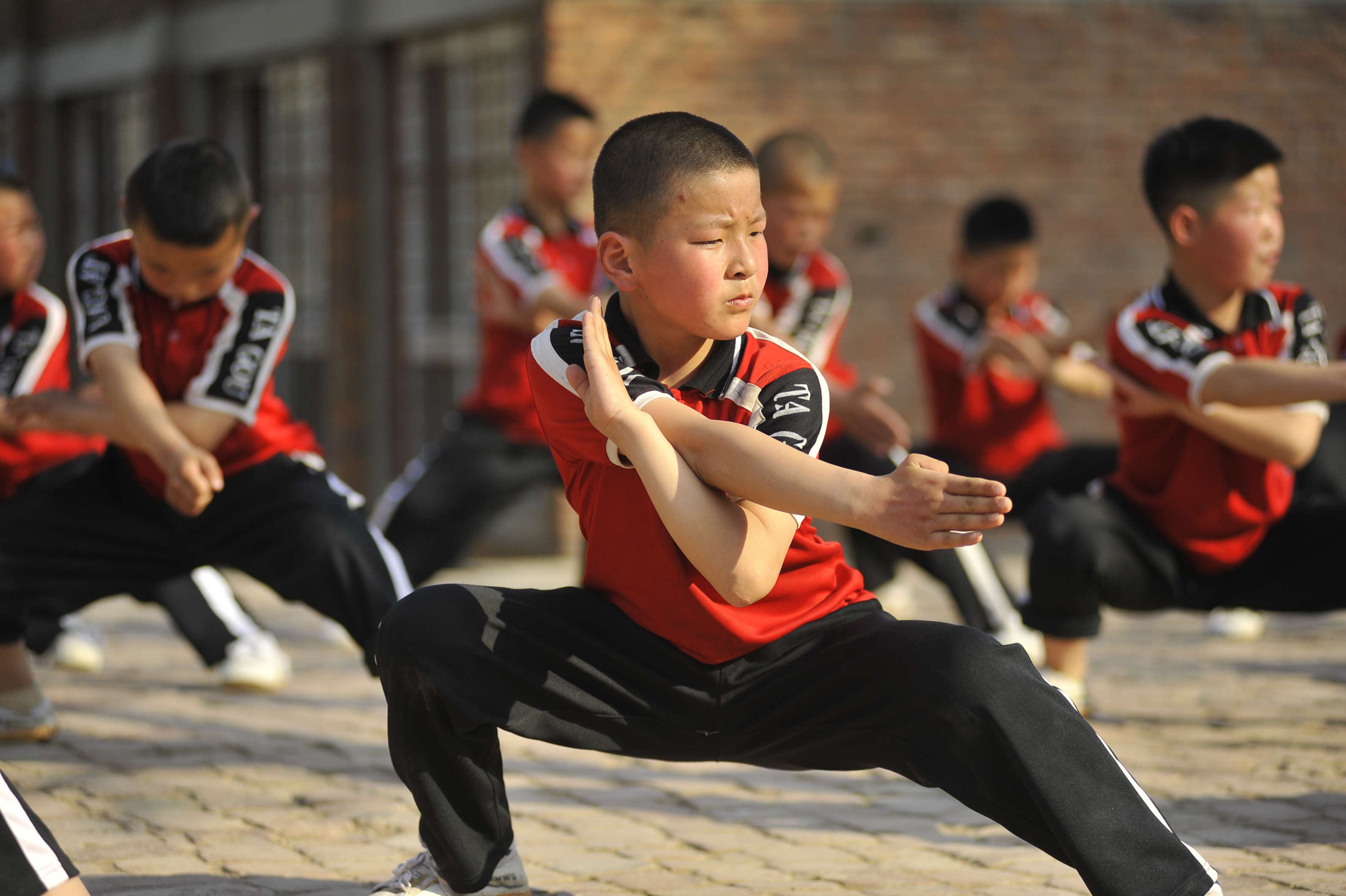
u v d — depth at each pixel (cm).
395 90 2892
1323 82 2773
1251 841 870
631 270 646
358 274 2912
